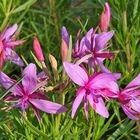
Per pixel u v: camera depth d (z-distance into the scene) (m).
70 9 0.48
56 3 0.48
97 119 0.33
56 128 0.30
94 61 0.29
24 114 0.29
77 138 0.32
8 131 0.33
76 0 0.51
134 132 0.42
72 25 0.48
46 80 0.28
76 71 0.27
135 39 0.38
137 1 0.39
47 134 0.32
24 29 0.47
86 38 0.29
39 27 0.48
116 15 0.39
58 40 0.45
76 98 0.27
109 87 0.28
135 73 0.37
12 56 0.32
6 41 0.32
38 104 0.28
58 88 0.28
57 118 0.30
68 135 0.32
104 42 0.29
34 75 0.28
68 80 0.28
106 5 0.30
